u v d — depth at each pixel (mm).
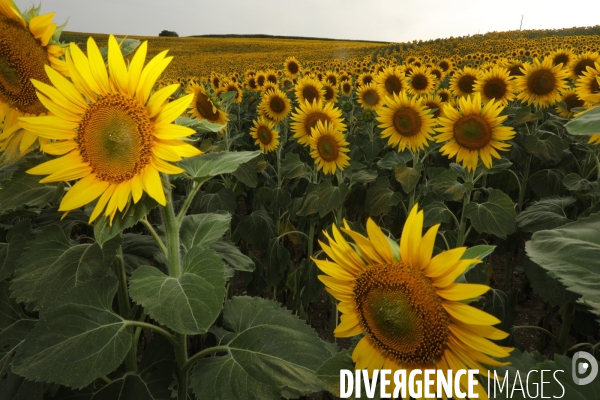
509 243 5250
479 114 4445
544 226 4020
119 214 1766
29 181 2191
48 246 2215
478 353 1338
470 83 9258
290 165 5812
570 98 6688
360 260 1546
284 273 5176
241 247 5859
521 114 6449
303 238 6277
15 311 2562
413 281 1416
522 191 6379
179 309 1593
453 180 4391
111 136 1720
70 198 1785
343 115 10070
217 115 5496
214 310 1585
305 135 5938
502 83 7453
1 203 2143
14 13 1881
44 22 1925
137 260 2689
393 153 5555
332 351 2492
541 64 6641
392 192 4984
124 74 1754
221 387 1869
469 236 5566
